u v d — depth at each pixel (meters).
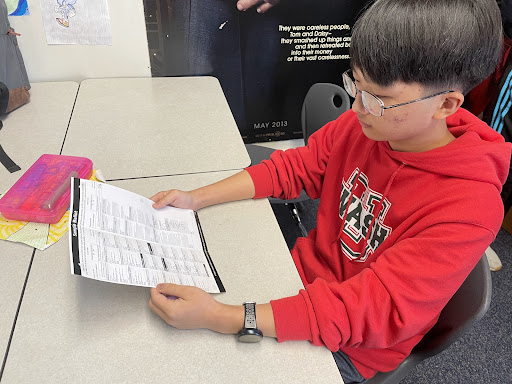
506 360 1.50
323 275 0.96
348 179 0.94
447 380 1.43
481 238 0.67
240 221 0.92
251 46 1.75
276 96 1.91
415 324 0.68
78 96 1.44
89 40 1.54
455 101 0.67
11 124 1.25
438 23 0.60
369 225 0.86
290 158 1.05
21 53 1.50
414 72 0.62
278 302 0.69
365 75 0.66
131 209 0.83
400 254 0.70
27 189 0.92
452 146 0.73
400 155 0.79
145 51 1.62
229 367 0.63
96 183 0.83
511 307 1.69
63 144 1.16
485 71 0.66
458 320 0.79
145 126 1.28
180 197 0.91
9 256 0.79
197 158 1.13
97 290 0.73
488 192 0.69
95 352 0.63
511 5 1.62
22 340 0.64
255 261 0.81
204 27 1.65
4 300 0.70
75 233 0.70
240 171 1.07
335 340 0.66
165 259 0.75
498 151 0.72
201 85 1.59
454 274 0.67
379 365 0.87
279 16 1.72
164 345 0.65
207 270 0.77
